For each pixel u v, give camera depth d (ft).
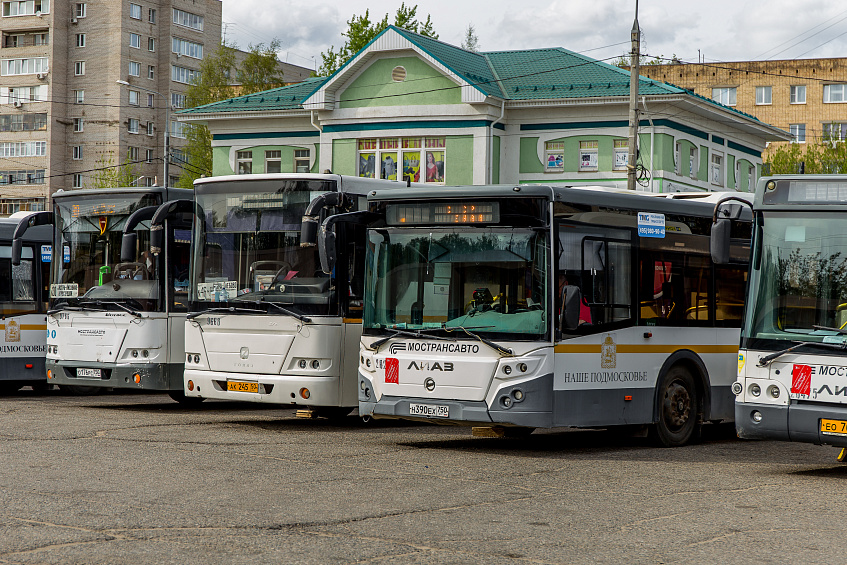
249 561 21.95
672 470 36.50
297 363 46.21
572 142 128.98
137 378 52.47
